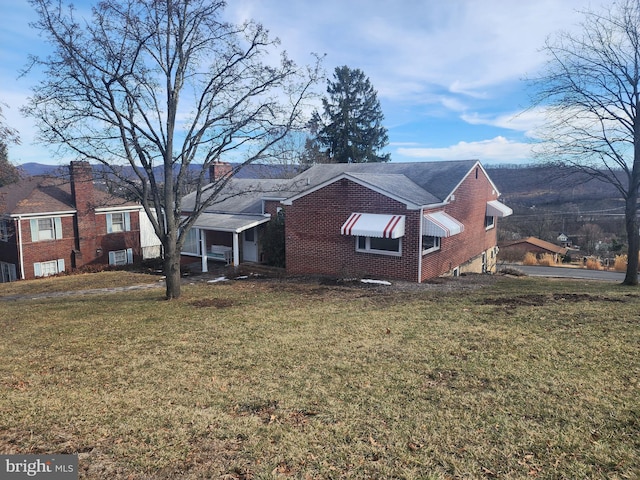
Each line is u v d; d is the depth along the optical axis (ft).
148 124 45.85
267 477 13.85
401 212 55.57
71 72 42.63
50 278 82.58
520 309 35.96
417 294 46.24
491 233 93.81
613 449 14.93
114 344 30.01
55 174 50.42
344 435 16.46
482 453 15.03
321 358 25.30
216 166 100.01
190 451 15.53
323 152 173.27
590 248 177.17
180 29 44.24
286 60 48.75
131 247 115.03
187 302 45.27
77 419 18.31
